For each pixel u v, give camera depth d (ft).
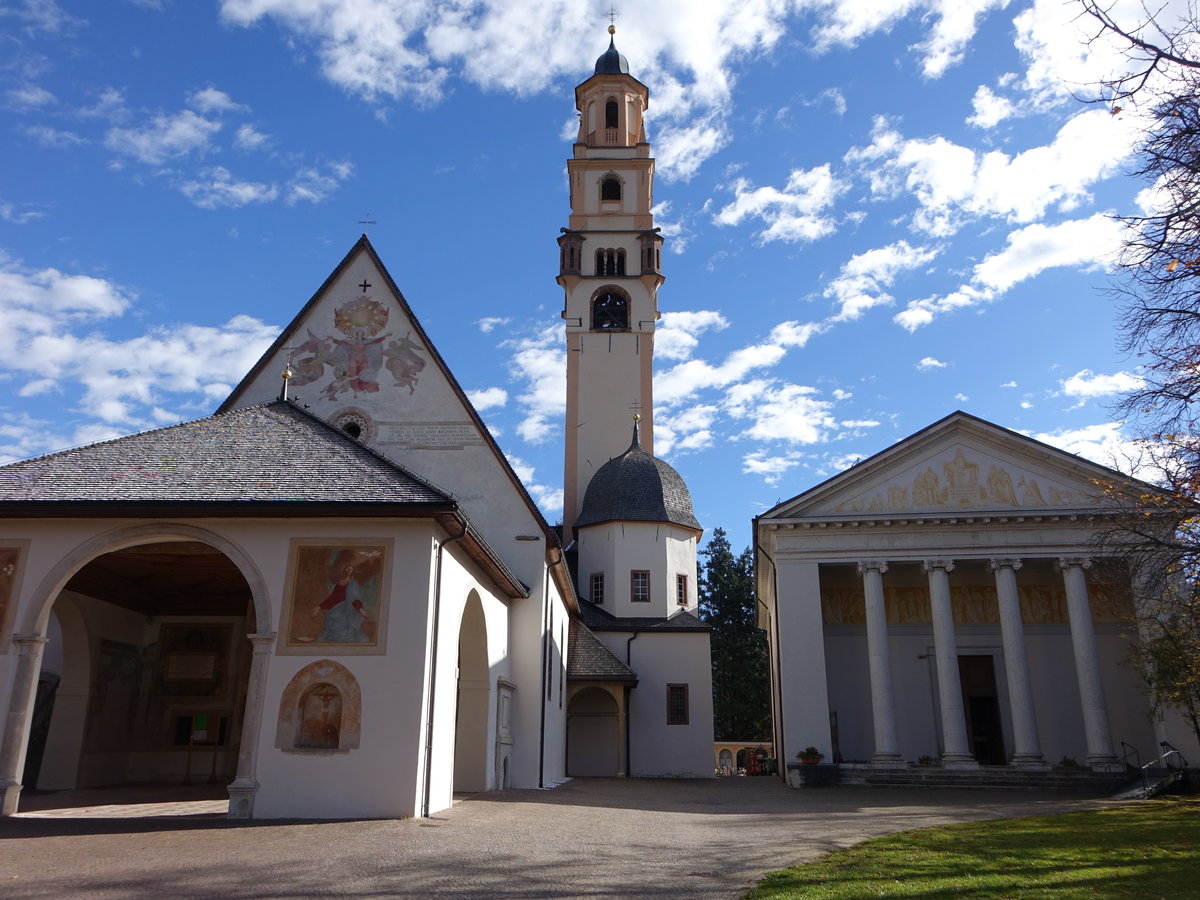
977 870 38.47
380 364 86.84
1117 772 98.27
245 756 49.96
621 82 175.63
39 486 54.54
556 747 98.37
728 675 218.79
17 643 51.72
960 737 102.99
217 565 68.18
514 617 82.89
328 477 56.44
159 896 29.99
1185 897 32.96
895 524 109.70
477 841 42.75
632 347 157.58
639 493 138.92
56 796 61.57
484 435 85.51
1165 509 61.41
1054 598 119.55
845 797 85.71
